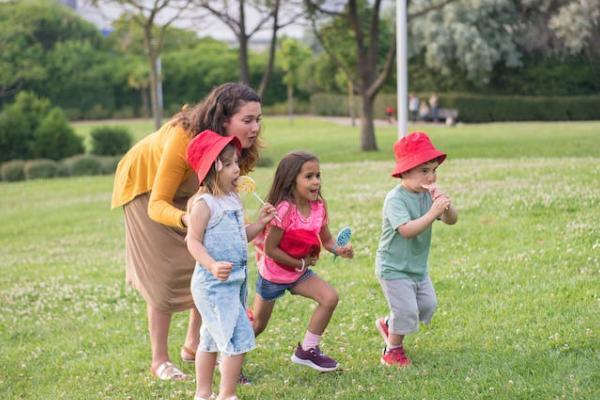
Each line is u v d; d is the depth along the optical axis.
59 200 20.16
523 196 11.03
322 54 57.31
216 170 4.97
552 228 9.06
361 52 27.86
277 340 6.61
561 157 18.02
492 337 5.89
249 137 5.31
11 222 17.03
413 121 46.25
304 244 5.42
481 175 14.07
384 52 50.84
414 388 5.09
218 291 4.96
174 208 5.37
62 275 10.70
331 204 13.04
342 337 6.46
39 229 15.73
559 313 6.20
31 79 55.56
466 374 5.20
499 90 46.97
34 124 31.30
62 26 61.12
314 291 5.55
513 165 15.40
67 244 13.68
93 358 6.89
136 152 5.94
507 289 7.11
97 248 12.96
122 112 61.31
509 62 45.19
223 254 4.98
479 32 45.84
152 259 5.90
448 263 8.35
